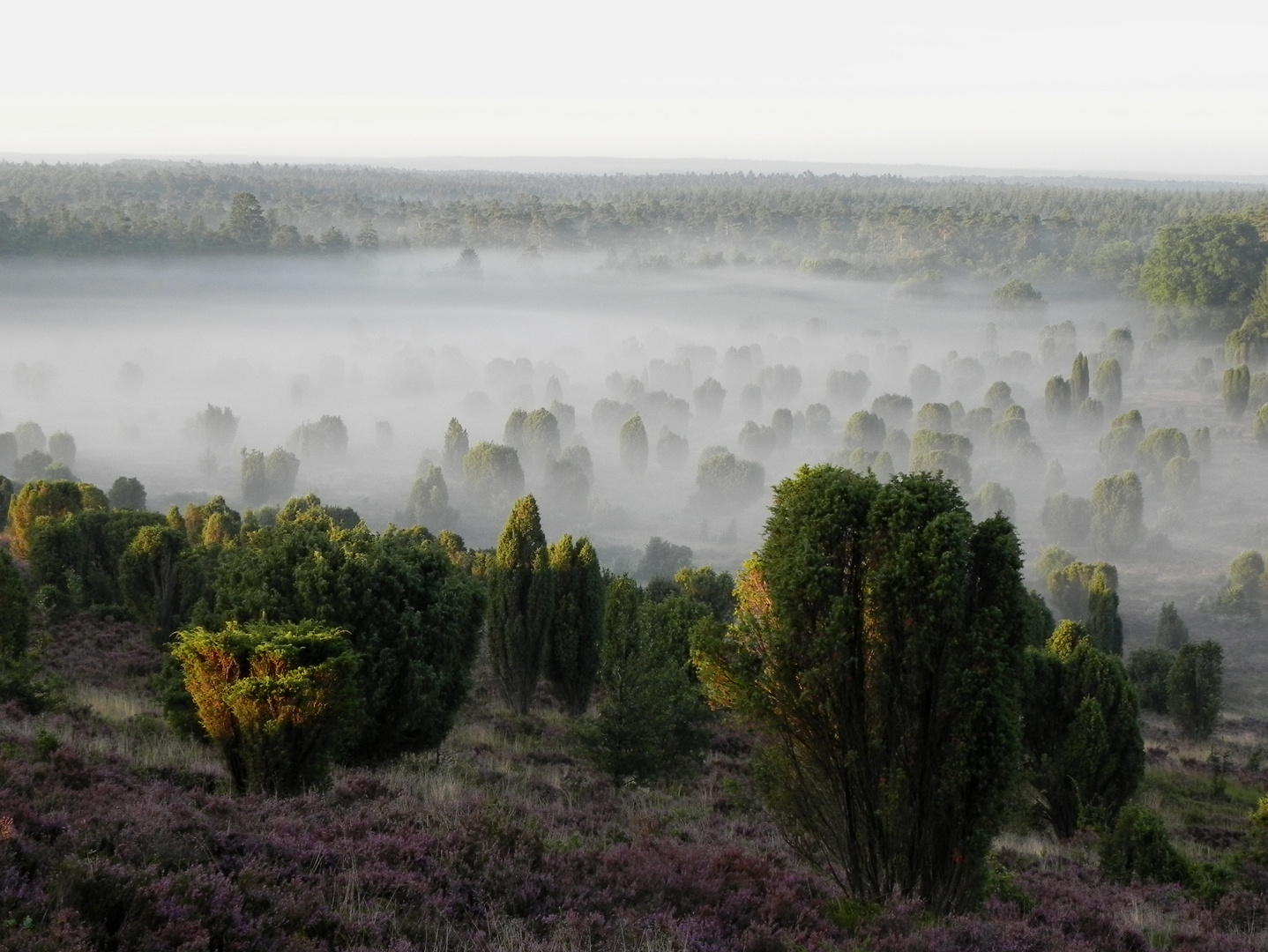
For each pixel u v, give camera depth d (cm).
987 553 1407
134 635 4059
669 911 1241
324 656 1731
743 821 2202
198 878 1035
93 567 4728
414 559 2289
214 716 1675
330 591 2098
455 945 1082
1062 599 10356
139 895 963
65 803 1308
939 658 1395
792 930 1246
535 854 1390
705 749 2803
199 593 3891
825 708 1451
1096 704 2756
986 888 1611
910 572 1377
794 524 1472
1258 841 2350
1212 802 3638
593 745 2486
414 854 1312
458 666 2284
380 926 1073
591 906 1255
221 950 951
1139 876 2127
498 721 3400
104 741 1980
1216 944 1590
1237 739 5856
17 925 884
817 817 1516
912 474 1455
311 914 1053
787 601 1451
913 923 1305
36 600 3928
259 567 2147
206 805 1445
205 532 6494
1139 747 2802
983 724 1382
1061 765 2792
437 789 1845
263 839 1271
